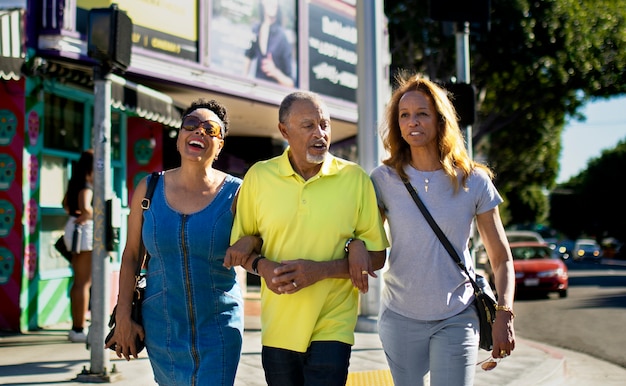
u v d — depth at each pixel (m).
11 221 8.32
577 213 82.94
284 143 16.89
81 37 8.77
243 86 11.66
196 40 10.76
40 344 7.67
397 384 3.76
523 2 23.84
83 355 7.13
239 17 11.62
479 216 3.74
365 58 9.37
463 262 3.65
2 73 7.69
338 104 14.57
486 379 6.94
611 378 8.02
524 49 24.44
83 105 9.84
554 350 9.66
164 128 11.98
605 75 26.62
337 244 3.57
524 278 17.02
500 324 3.56
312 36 13.70
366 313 9.37
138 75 9.80
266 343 3.60
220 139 3.70
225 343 3.57
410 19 24.06
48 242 9.02
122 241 10.45
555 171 39.09
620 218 73.12
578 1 25.67
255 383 6.29
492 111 27.20
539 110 27.56
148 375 6.31
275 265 3.41
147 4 9.87
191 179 3.66
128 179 10.99
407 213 3.66
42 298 8.74
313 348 3.52
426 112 3.70
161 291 3.55
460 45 9.12
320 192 3.54
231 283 3.69
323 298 3.52
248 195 3.62
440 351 3.59
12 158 8.34
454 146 3.68
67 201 7.87
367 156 9.32
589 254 54.00
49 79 8.68
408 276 3.65
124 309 3.61
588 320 13.01
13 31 8.02
